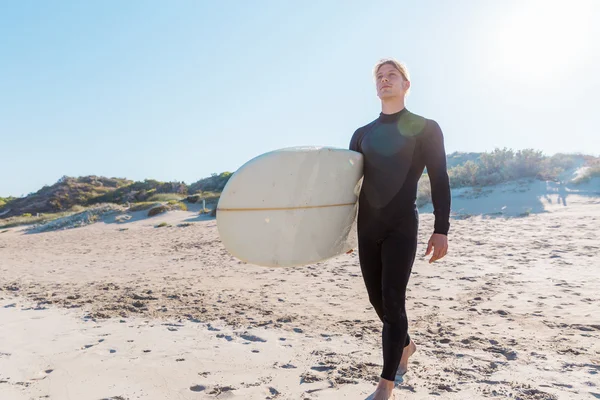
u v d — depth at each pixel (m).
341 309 4.32
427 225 11.28
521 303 4.16
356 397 2.29
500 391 2.31
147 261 8.55
